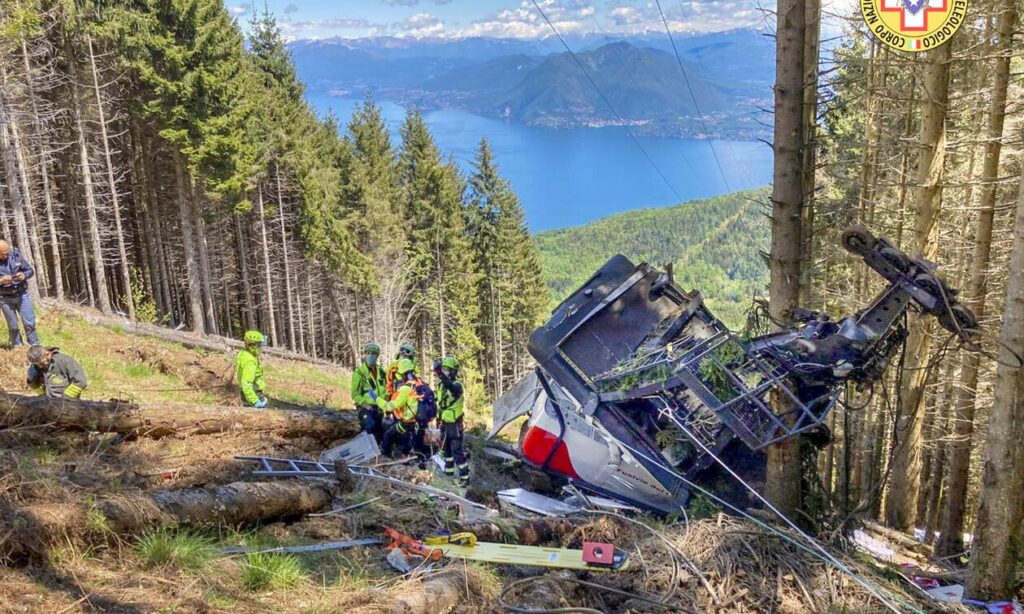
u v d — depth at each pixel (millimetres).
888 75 13797
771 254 7469
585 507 7973
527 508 7832
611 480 8445
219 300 44094
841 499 11398
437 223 47375
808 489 7898
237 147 28766
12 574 3818
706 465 7914
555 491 9102
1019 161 11492
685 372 7160
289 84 44750
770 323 7715
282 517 6027
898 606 5520
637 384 7797
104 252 36625
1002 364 5648
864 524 9969
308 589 4621
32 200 30031
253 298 43312
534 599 5109
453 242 48000
